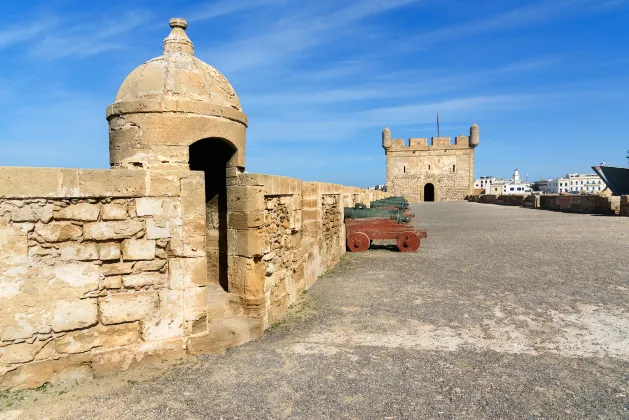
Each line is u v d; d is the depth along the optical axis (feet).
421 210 107.14
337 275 29.17
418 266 31.50
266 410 11.94
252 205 18.04
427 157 188.85
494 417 11.48
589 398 12.38
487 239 44.50
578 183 460.96
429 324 18.81
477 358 15.19
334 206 34.14
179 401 12.46
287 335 17.74
